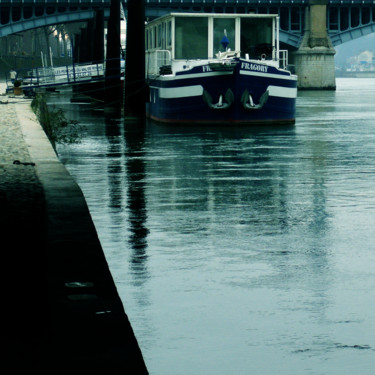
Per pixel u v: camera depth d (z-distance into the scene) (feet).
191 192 65.31
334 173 79.51
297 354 25.49
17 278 27.55
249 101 146.41
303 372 24.00
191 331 27.71
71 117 182.50
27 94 214.90
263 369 24.22
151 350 25.82
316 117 191.62
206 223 49.88
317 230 47.39
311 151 105.50
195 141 120.98
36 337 21.29
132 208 56.44
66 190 47.88
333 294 32.68
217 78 144.97
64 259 29.96
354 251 41.42
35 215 39.68
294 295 32.50
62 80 263.70
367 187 68.18
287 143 118.11
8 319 22.84
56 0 519.19
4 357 19.83
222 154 101.76
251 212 54.39
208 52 151.33
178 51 150.30
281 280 35.01
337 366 24.50
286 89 150.92
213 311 30.09
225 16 151.23
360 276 35.83
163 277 35.47
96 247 31.86
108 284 26.55
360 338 27.04
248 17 151.94
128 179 75.36
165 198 61.67
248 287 33.73
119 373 18.81
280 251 41.37
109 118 177.06
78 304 24.25
